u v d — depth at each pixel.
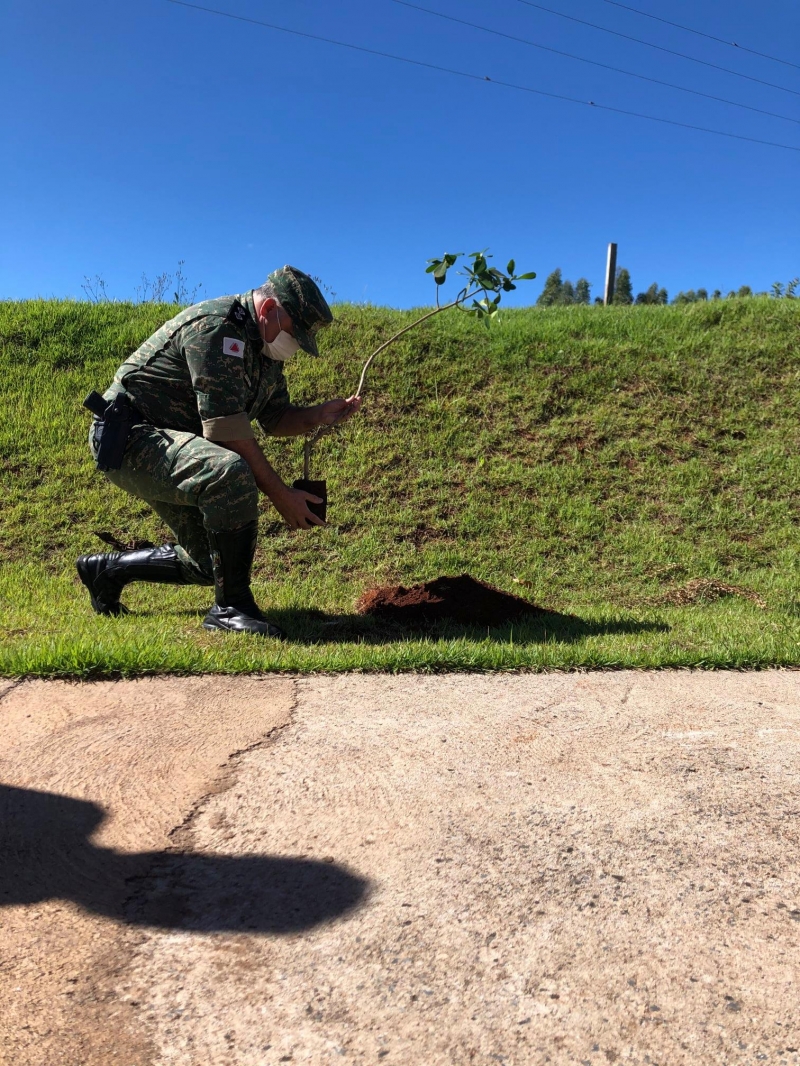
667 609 5.23
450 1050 1.36
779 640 4.10
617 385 7.73
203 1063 1.34
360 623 4.44
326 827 2.08
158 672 3.31
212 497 3.85
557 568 5.88
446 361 7.81
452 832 2.06
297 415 4.36
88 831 2.05
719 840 2.05
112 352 7.78
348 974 1.55
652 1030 1.41
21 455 6.60
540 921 1.71
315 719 2.83
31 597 5.07
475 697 3.14
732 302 9.29
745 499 6.62
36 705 2.90
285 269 4.01
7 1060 1.33
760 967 1.58
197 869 1.90
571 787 2.33
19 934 1.66
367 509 6.33
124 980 1.54
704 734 2.78
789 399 7.67
